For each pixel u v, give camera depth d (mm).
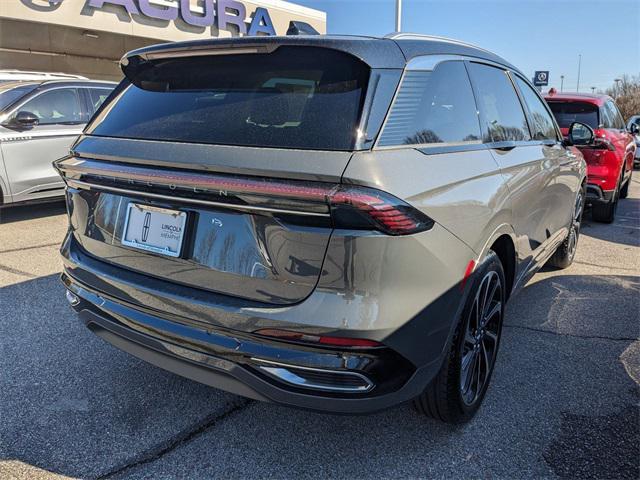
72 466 2287
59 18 12797
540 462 2357
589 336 3635
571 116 7066
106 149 2359
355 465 2334
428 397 2426
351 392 1925
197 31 15375
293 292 1913
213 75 2395
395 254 1890
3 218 7105
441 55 2584
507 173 2875
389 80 2145
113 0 13602
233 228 2006
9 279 4543
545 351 3406
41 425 2559
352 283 1850
